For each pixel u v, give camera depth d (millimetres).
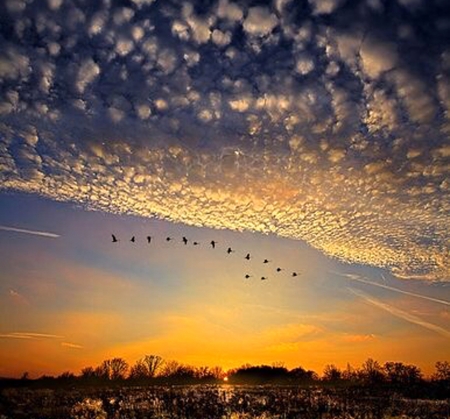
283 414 25484
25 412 25172
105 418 23609
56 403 30844
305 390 54688
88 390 53000
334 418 23906
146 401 32938
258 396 39844
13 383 61375
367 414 24938
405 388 55188
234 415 24547
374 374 79000
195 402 31734
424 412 26406
